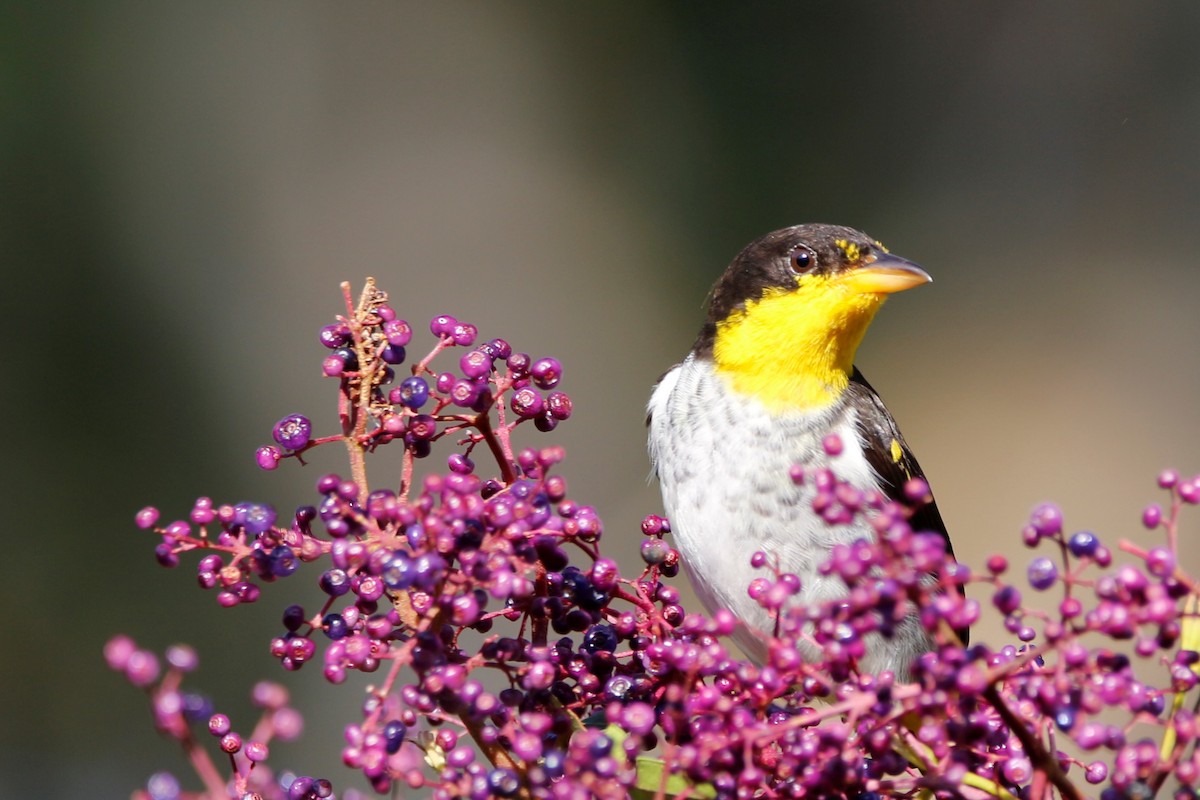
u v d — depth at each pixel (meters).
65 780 10.37
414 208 14.92
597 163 15.60
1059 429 14.03
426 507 3.26
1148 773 2.92
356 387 3.72
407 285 14.49
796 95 15.98
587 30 16.28
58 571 11.48
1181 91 15.69
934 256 15.16
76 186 13.81
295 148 14.95
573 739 3.21
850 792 3.34
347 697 10.81
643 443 13.75
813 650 3.90
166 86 14.72
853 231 6.57
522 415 3.92
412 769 3.30
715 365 6.53
